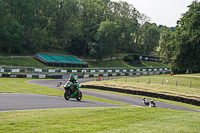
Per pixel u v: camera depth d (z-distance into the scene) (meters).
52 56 65.19
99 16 91.12
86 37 83.31
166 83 33.12
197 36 42.47
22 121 5.95
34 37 66.94
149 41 108.00
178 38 45.69
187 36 44.34
